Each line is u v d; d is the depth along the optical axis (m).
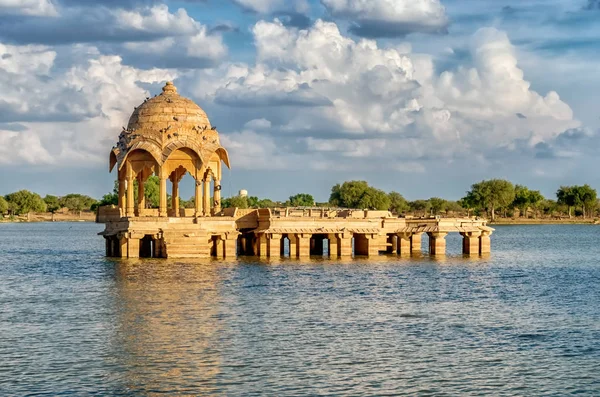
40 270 96.56
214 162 104.00
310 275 84.50
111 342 52.12
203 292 71.88
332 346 51.44
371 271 89.38
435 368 46.91
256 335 54.25
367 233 103.94
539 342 53.38
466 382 44.44
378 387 43.38
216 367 46.53
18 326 57.38
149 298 68.69
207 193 103.38
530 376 45.66
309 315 61.59
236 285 76.31
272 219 97.94
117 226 98.25
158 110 99.56
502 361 48.59
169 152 97.81
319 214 105.06
